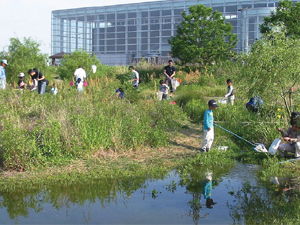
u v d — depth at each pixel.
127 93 14.38
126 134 8.66
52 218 5.09
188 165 7.63
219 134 10.09
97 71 24.67
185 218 5.09
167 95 16.03
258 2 43.84
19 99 11.56
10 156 7.09
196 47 26.19
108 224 4.90
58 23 54.72
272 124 9.25
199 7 26.73
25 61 20.55
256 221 5.00
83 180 6.68
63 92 13.27
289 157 8.05
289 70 8.46
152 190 6.17
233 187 6.39
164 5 48.69
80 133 8.09
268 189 6.27
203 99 15.29
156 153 8.52
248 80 9.05
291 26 22.98
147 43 50.62
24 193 6.05
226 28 27.16
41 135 7.91
